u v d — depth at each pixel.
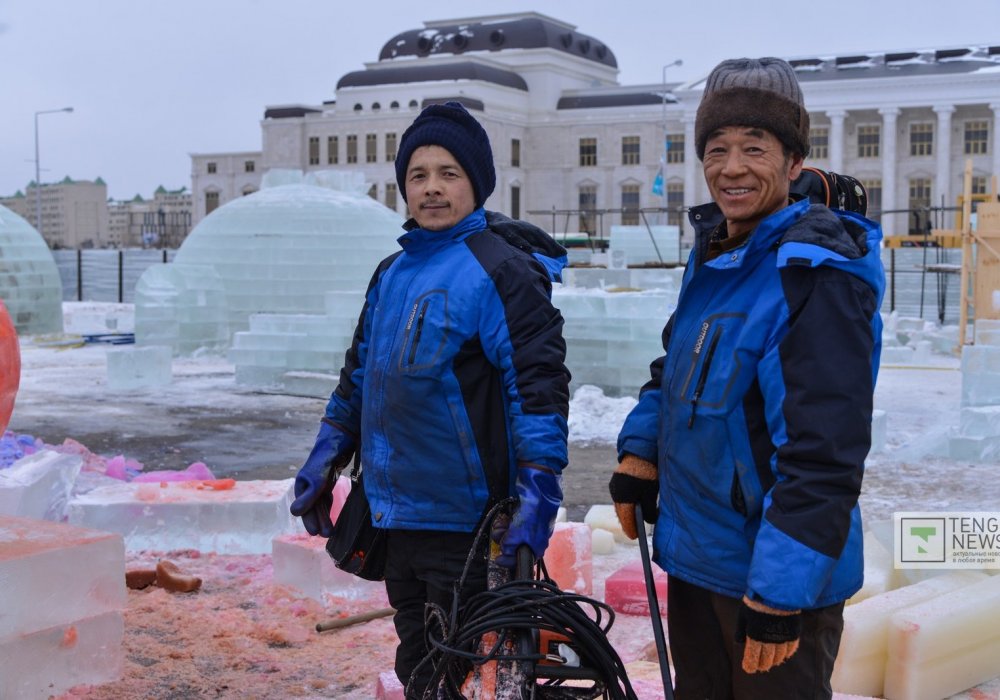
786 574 2.50
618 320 14.51
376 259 23.50
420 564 3.37
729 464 2.77
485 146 3.42
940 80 81.19
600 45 113.31
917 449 11.02
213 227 23.75
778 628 2.53
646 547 3.04
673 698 3.03
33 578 4.28
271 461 10.85
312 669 4.88
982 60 82.94
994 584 5.08
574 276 20.39
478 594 2.98
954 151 83.88
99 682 4.57
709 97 2.87
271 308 23.05
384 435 3.36
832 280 2.59
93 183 189.12
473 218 3.43
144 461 10.77
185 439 12.12
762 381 2.69
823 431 2.52
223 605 5.80
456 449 3.28
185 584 5.99
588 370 14.68
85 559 4.47
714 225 2.99
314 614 5.62
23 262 25.89
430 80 96.56
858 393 2.54
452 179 3.37
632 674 4.54
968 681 4.76
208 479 8.65
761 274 2.76
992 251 20.86
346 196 24.41
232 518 6.93
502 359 3.26
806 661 2.74
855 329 2.56
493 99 95.44
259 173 104.56
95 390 16.52
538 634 2.89
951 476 9.94
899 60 86.75
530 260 3.33
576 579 5.98
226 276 23.11
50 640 4.36
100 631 4.55
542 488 3.17
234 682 4.70
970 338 22.27
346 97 98.50
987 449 10.77
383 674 4.48
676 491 2.90
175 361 21.02
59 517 7.08
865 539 6.03
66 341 23.89
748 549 2.79
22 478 6.84
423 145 3.38
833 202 3.05
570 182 97.75
